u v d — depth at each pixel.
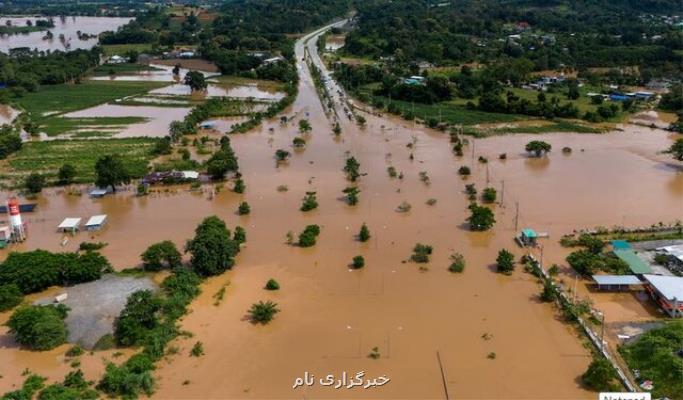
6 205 100.62
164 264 77.81
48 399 50.53
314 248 82.00
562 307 65.56
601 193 102.88
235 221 92.06
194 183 109.25
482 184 107.75
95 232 89.56
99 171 103.69
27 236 88.75
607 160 122.81
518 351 58.44
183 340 60.84
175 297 66.44
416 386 53.69
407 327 62.69
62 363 57.38
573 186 106.62
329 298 68.75
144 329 61.12
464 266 75.69
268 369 56.25
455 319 64.06
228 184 109.25
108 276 73.88
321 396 52.56
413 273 74.44
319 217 92.94
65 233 89.62
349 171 111.06
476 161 121.94
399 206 97.00
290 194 103.38
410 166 118.62
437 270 75.19
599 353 57.88
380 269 75.62
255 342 60.47
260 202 99.94
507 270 74.31
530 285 71.25
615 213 93.56
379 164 119.94
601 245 77.62
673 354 55.38
